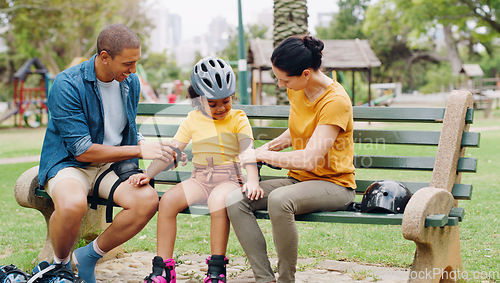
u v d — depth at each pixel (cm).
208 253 405
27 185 340
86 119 312
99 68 309
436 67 5675
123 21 3183
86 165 316
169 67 5284
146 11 3381
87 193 309
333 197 293
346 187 303
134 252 412
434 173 300
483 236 426
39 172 313
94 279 314
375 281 328
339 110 289
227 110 304
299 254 393
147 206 295
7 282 282
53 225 287
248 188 289
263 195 294
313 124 301
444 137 307
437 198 266
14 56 4253
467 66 3139
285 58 287
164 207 294
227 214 290
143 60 4922
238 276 347
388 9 3041
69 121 302
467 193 299
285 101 1007
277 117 369
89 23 2814
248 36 4200
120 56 296
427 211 258
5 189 716
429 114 329
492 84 4934
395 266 361
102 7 2672
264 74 2683
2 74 4500
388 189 287
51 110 307
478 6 2702
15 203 621
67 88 304
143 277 350
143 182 298
